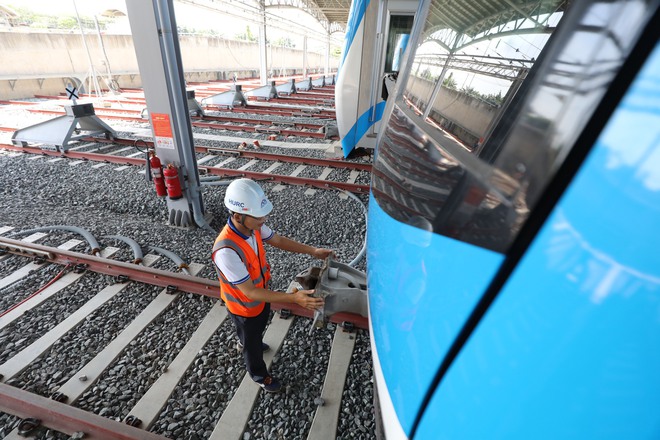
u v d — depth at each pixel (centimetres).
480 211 85
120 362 292
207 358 298
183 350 306
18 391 251
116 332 324
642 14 58
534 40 137
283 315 341
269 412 257
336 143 980
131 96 1886
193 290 372
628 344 55
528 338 66
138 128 1122
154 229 514
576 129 65
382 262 138
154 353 301
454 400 81
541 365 64
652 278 52
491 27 154
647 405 55
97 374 280
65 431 234
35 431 236
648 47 56
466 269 83
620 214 55
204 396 266
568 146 65
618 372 56
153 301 360
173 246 471
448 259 90
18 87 1733
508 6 149
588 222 59
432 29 183
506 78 139
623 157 56
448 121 134
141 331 325
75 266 400
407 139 152
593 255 58
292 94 2123
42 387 267
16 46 1706
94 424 231
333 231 531
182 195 504
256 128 1106
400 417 106
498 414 71
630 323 54
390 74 729
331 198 632
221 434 239
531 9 141
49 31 1880
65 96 1805
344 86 762
